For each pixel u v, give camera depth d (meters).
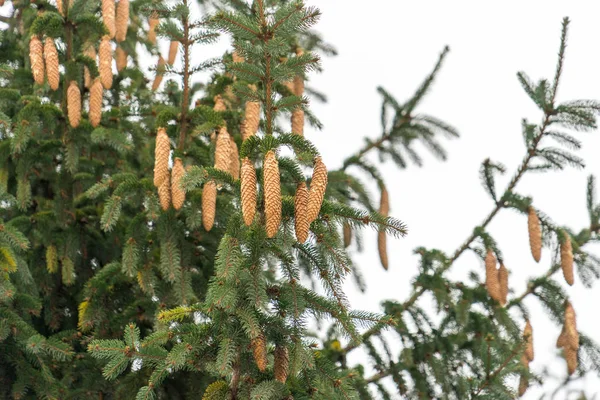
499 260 13.03
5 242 10.63
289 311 8.20
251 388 8.43
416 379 13.09
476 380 11.65
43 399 10.90
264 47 8.57
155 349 8.53
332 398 8.75
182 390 11.04
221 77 11.76
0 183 12.00
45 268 12.80
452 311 13.30
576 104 12.45
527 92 12.72
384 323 8.41
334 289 8.32
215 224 11.34
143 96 14.74
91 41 12.44
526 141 12.79
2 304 11.15
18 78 13.17
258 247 8.19
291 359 8.34
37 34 11.52
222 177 8.51
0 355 10.87
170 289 11.21
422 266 13.36
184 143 11.25
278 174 7.59
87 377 11.42
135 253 10.77
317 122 11.55
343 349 13.36
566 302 13.41
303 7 8.70
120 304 11.72
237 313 8.03
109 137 11.48
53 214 12.41
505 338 13.22
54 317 12.75
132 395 10.43
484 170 12.97
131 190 10.87
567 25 12.54
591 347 13.77
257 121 10.72
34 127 11.89
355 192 13.48
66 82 12.04
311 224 8.24
